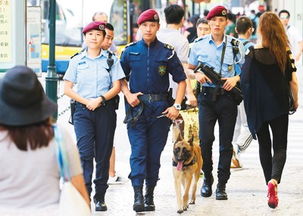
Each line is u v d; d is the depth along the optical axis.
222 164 12.41
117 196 12.69
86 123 11.12
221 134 12.37
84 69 11.17
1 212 5.94
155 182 11.70
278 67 11.48
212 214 11.53
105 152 11.30
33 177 6.00
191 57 12.55
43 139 6.00
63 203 5.91
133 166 11.42
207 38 12.47
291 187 13.53
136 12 43.41
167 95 11.51
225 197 12.47
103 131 11.20
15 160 5.98
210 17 12.34
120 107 26.38
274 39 11.48
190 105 12.92
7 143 6.00
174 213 11.59
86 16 36.28
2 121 5.95
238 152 15.23
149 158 11.60
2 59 12.16
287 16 25.16
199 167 11.95
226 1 60.56
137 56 11.38
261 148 11.91
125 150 18.02
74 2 36.31
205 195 12.66
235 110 12.31
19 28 12.12
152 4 46.00
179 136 11.70
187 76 12.89
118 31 38.34
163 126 11.50
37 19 13.82
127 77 11.54
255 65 11.52
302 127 22.50
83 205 5.94
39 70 13.90
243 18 14.11
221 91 12.17
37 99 5.98
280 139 11.66
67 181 6.05
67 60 35.88
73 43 35.97
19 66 6.04
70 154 6.12
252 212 11.66
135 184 11.40
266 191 13.20
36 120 5.98
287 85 11.59
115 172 14.09
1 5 12.09
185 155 11.34
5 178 6.00
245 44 13.62
